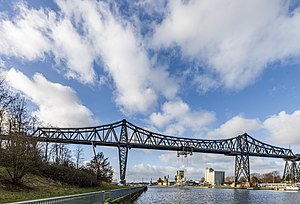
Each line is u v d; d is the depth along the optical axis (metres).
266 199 105.81
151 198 100.31
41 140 57.75
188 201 89.69
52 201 22.19
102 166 118.75
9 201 31.62
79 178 68.06
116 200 47.06
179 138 177.12
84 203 29.50
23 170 45.09
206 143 189.50
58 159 83.88
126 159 154.25
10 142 46.72
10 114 52.69
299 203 89.25
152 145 163.38
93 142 147.75
